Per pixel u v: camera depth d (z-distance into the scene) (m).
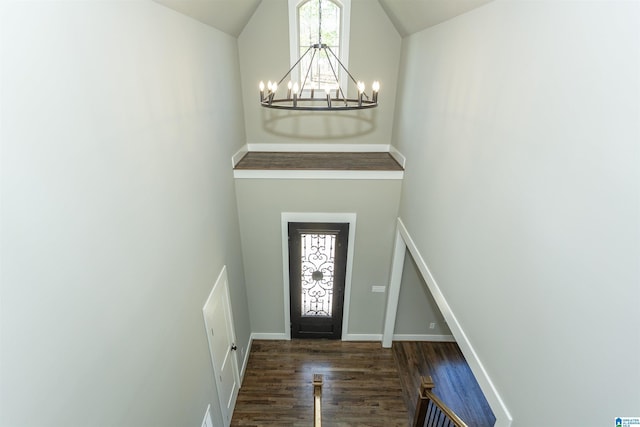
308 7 4.15
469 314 2.28
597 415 1.21
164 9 2.13
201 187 2.85
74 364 1.30
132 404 1.74
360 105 2.52
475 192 2.18
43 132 1.15
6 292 1.00
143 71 1.85
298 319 5.07
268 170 4.09
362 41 4.24
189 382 2.58
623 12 1.09
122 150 1.63
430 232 3.07
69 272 1.27
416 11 3.07
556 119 1.42
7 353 1.00
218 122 3.36
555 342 1.44
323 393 4.33
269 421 3.97
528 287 1.63
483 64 2.08
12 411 1.02
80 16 1.33
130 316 1.72
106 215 1.51
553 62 1.44
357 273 4.76
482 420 4.07
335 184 4.21
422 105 3.33
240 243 4.48
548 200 1.48
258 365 4.73
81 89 1.34
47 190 1.16
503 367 1.86
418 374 4.64
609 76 1.15
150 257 1.94
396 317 5.04
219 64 3.37
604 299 1.18
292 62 4.30
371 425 3.96
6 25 1.00
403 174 4.11
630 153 1.07
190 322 2.59
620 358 1.12
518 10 1.70
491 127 1.98
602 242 1.18
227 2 2.96
